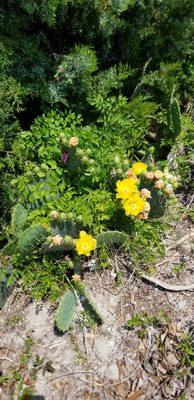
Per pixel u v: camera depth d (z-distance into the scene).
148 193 0.80
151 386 0.74
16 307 0.82
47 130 0.89
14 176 0.86
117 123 0.93
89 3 0.85
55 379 0.75
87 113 1.00
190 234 0.91
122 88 1.04
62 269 0.82
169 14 0.97
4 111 0.85
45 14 0.80
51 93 0.88
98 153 0.88
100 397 0.73
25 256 0.81
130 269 0.87
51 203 0.84
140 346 0.78
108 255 0.87
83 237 0.76
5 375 0.75
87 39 0.93
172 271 0.86
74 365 0.76
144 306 0.83
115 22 0.87
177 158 0.98
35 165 0.87
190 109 1.09
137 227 0.87
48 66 0.89
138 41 0.95
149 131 1.05
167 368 0.76
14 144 0.87
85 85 0.91
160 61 1.03
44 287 0.82
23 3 0.79
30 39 0.87
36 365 0.75
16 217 0.80
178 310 0.82
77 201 0.85
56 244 0.76
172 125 0.96
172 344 0.78
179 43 1.01
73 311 0.77
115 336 0.79
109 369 0.76
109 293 0.84
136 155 1.00
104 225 0.87
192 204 0.95
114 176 0.87
